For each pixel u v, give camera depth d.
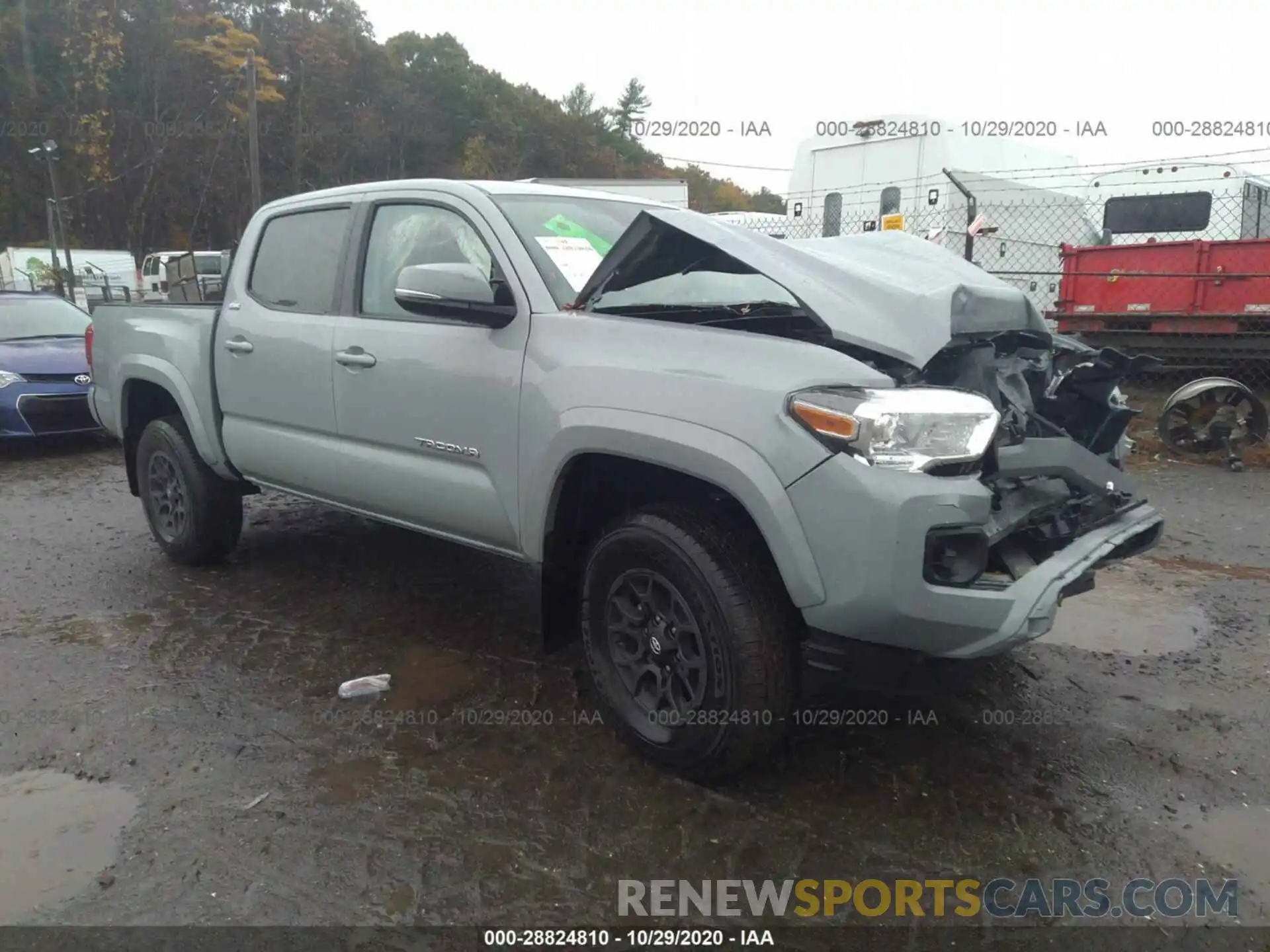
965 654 2.67
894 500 2.53
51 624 4.42
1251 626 4.36
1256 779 3.09
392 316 3.85
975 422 2.68
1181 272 10.27
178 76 55.06
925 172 12.78
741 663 2.78
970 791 3.01
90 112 51.81
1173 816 2.89
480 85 69.75
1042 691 3.71
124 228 57.06
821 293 2.89
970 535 2.63
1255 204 14.20
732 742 2.84
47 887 2.57
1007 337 3.59
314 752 3.26
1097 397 3.70
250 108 30.58
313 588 4.88
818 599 2.64
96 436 9.27
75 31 50.25
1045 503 3.17
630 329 3.06
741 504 2.86
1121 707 3.59
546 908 2.49
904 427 2.57
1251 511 6.30
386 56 65.56
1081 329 11.05
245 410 4.48
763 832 2.79
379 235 3.99
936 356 3.02
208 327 4.68
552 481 3.16
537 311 3.31
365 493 3.98
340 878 2.60
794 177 14.24
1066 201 14.07
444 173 65.31
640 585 3.08
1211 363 10.45
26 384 8.46
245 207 58.22
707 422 2.76
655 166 85.06
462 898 2.52
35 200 51.47
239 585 4.93
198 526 4.98
